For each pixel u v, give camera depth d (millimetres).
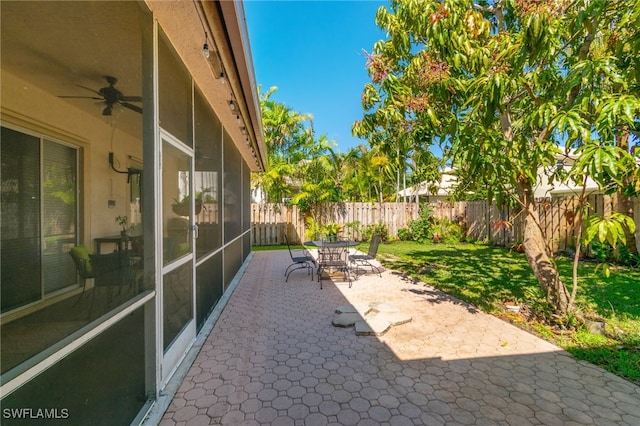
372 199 15242
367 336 3025
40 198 1157
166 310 2236
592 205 7121
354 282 5281
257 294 4582
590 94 2324
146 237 1912
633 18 2172
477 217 10633
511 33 3324
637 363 2418
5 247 1006
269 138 15008
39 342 1094
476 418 1824
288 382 2225
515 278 5281
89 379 1336
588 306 3625
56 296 1189
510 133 3439
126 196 1707
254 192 15531
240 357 2613
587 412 1871
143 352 1874
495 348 2734
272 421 1813
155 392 1985
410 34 3592
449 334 3043
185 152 2752
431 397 2033
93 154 1463
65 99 1299
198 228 3146
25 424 1034
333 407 1939
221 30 2246
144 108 1935
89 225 1405
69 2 1312
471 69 2941
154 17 2051
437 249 9141
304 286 5055
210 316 3590
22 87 1107
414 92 3404
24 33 1113
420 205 11484
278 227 10758
